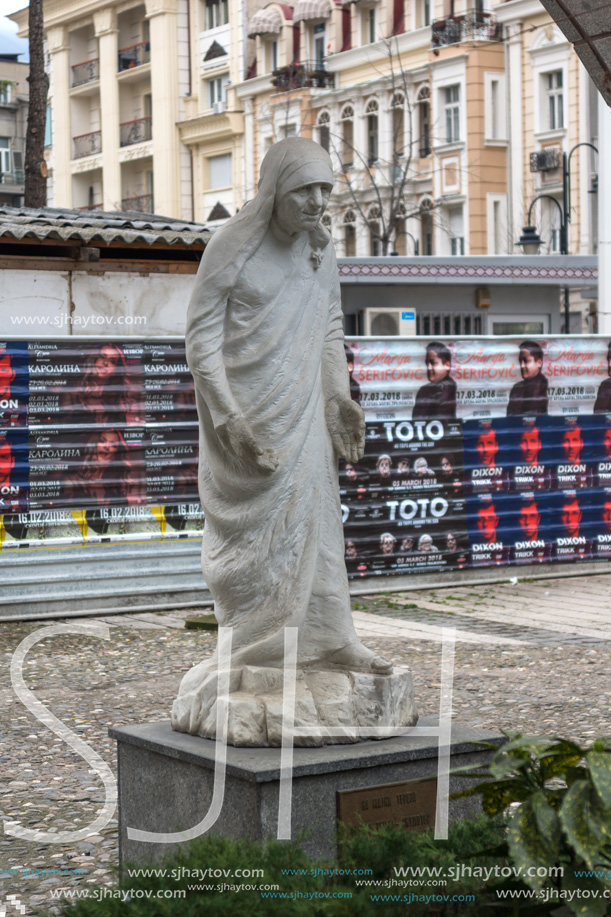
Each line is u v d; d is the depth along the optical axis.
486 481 15.02
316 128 53.34
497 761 3.95
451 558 14.83
